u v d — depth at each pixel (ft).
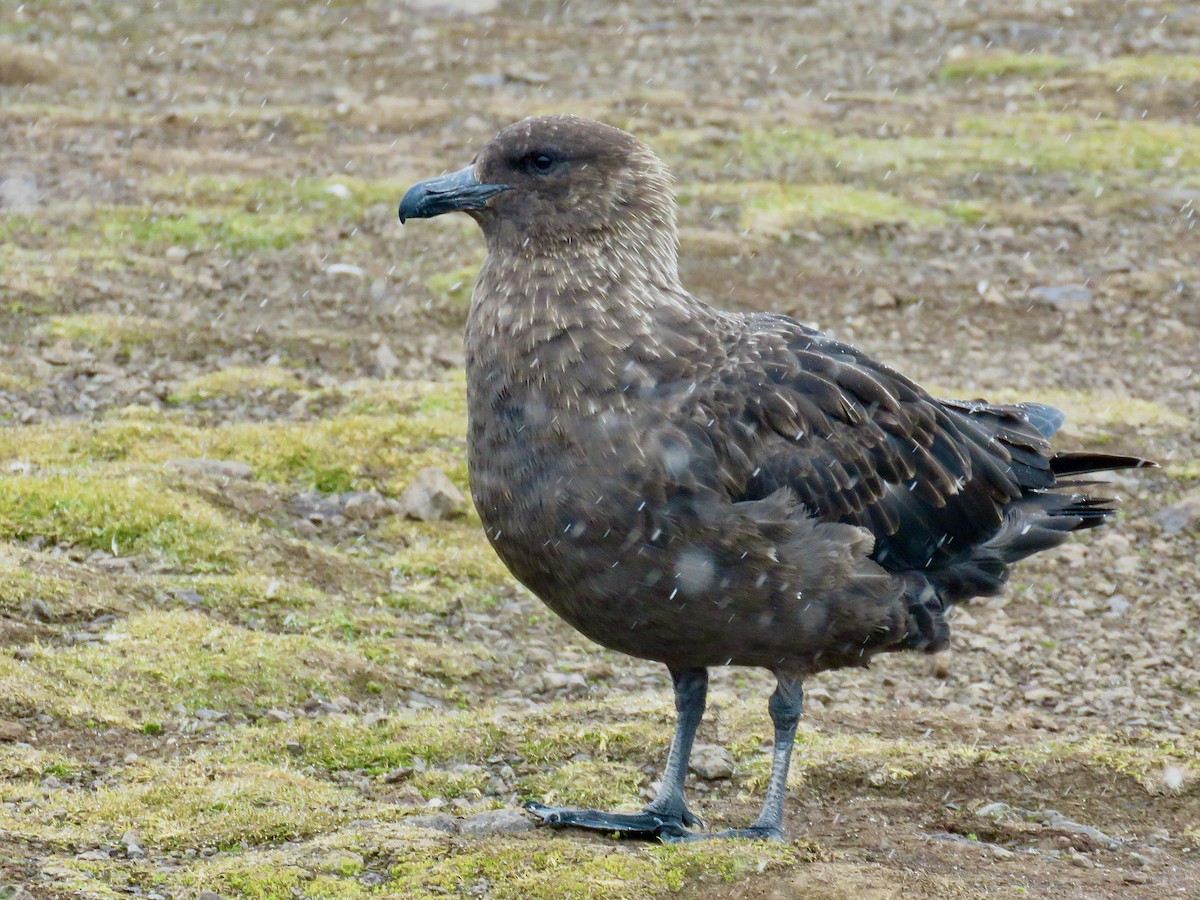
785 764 30.42
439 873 26.84
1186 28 117.19
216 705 34.71
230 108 92.22
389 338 62.49
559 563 28.68
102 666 35.09
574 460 28.07
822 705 38.50
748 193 81.35
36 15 111.55
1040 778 33.96
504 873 26.94
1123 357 65.87
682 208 78.89
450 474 49.90
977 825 31.50
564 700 38.04
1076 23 119.44
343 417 53.52
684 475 27.89
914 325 67.87
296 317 63.46
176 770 31.07
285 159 83.05
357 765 32.83
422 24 116.67
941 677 41.73
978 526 32.50
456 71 103.91
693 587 28.25
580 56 109.70
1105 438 56.70
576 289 29.17
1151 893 27.66
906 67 109.29
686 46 113.50
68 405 52.54
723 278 70.95
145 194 75.41
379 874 27.12
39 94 92.99
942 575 32.48
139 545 41.78
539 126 30.22
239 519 45.09
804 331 31.83
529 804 30.40
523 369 28.73
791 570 28.35
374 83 100.53
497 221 30.32
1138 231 79.71
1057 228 79.61
